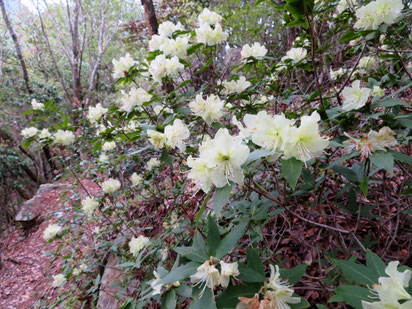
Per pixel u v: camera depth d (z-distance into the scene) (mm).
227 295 886
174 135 1458
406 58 1645
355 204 1420
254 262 982
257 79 2283
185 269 901
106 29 11844
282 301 854
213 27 2041
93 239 3477
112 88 14320
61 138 3078
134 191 3254
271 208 1948
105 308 2725
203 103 1476
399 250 1677
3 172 9953
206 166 888
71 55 11094
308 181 1279
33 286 4684
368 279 804
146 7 4484
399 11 1139
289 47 3480
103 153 3469
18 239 6742
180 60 1981
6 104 10297
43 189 7863
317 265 1837
